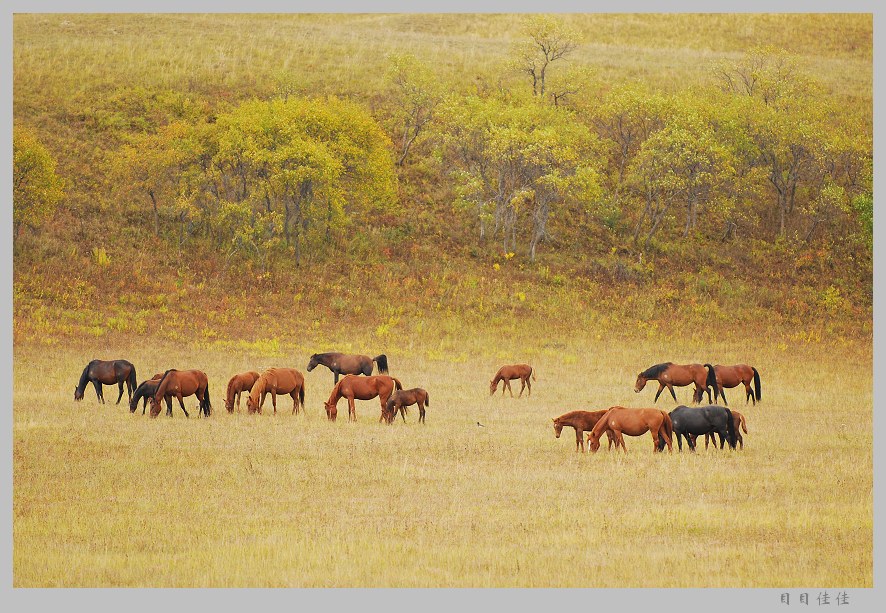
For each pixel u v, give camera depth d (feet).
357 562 95.35
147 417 168.76
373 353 264.31
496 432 158.92
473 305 317.83
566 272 347.15
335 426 162.30
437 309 313.53
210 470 130.82
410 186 382.83
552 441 152.35
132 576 91.40
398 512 112.78
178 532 104.83
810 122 380.37
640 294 336.08
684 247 368.48
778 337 307.99
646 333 302.66
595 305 326.03
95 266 309.63
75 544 100.58
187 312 295.07
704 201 376.27
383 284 325.62
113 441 147.64
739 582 90.33
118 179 343.46
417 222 363.76
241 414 173.78
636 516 110.93
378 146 342.64
